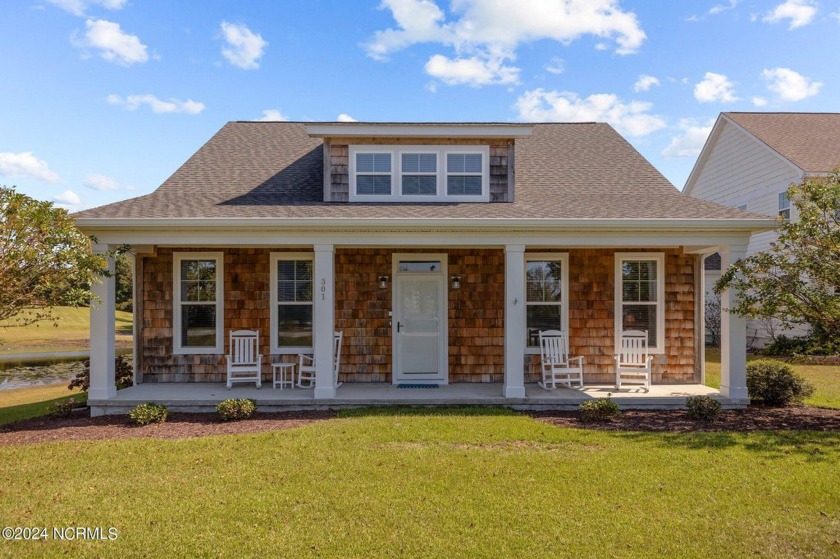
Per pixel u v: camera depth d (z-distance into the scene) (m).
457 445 6.28
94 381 8.28
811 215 7.76
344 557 3.70
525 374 10.23
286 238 8.43
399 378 10.11
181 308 10.08
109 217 7.95
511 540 3.92
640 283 10.27
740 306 8.16
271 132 12.52
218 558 3.69
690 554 3.74
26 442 6.57
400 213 8.77
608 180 10.66
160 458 5.80
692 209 8.95
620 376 9.55
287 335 10.17
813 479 5.12
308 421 7.64
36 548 3.83
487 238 8.53
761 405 8.80
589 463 5.57
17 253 6.90
